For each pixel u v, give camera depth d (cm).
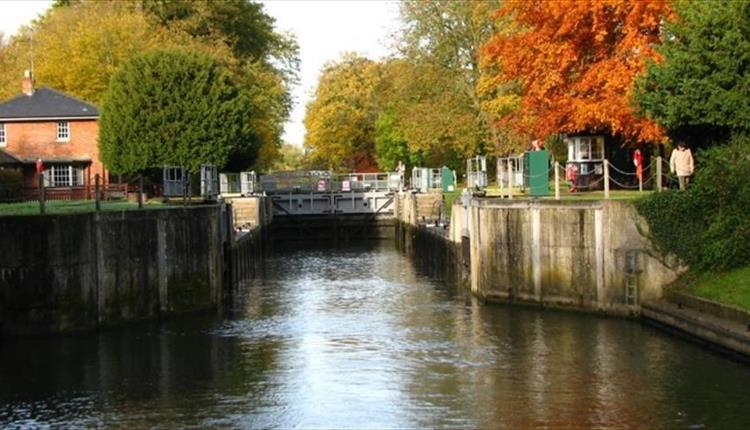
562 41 4147
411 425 1962
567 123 4169
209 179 4225
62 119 6594
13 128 6581
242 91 6469
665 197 3011
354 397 2181
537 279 3338
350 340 2853
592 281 3177
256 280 4684
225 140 6200
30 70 7100
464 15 6769
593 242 3156
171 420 2030
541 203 3300
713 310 2670
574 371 2383
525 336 2841
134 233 3158
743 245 2792
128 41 7350
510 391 2209
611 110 3869
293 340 2870
